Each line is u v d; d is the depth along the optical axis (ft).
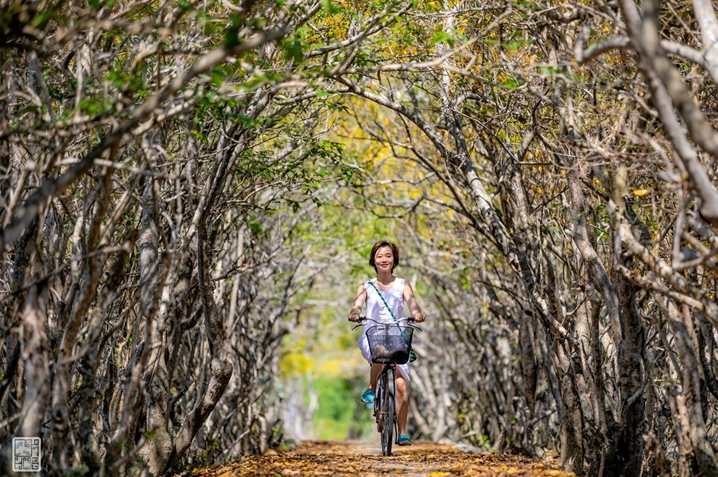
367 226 87.51
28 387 27.40
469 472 38.19
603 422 36.14
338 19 46.50
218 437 60.85
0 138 28.55
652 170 29.81
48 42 32.07
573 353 40.01
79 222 32.45
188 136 36.99
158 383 38.27
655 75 24.02
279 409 102.37
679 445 31.07
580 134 33.83
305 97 43.24
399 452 65.92
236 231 60.85
